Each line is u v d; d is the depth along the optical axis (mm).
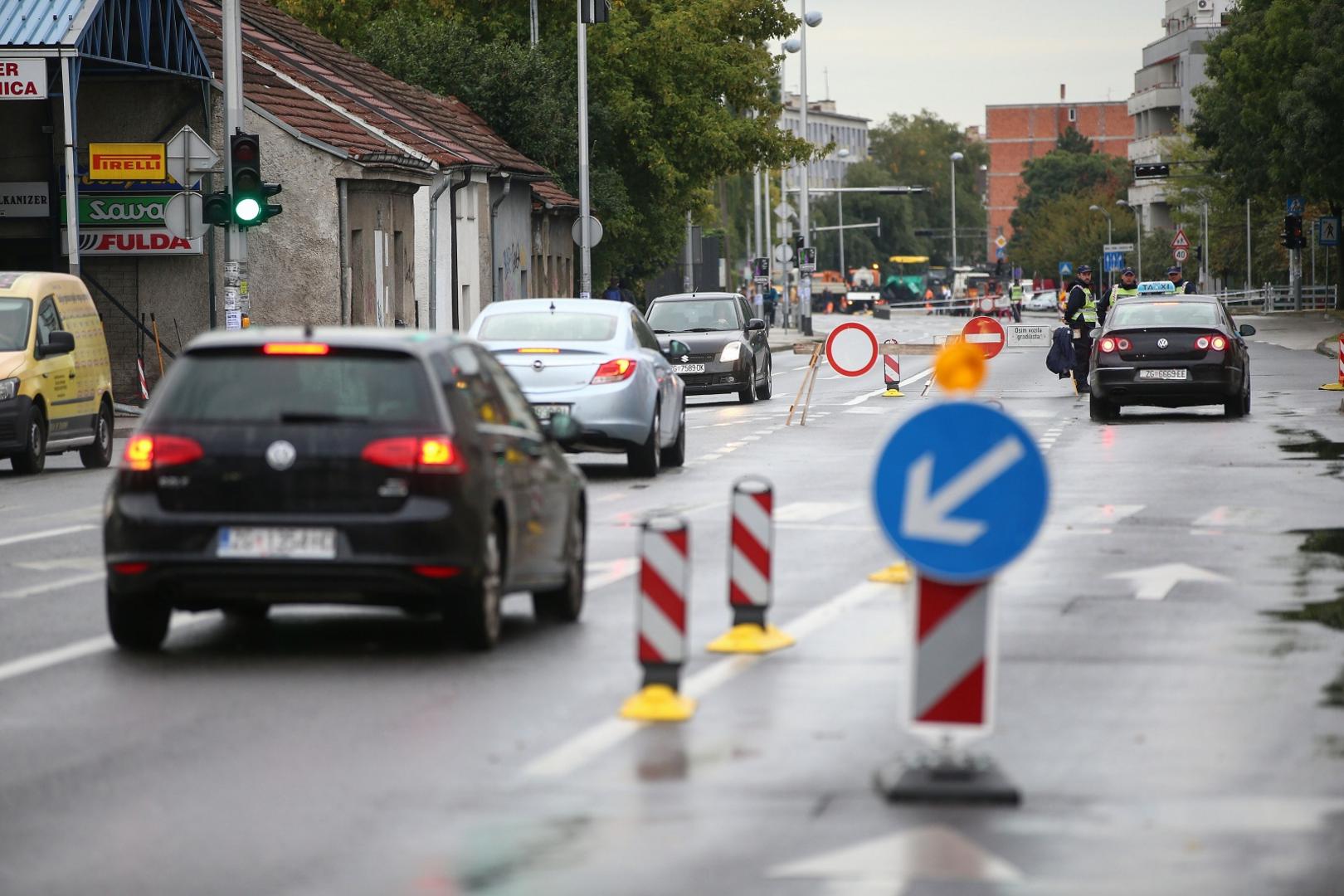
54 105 125625
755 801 24016
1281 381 129625
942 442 23469
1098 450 79625
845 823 22938
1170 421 96312
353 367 35094
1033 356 183500
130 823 23297
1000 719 28938
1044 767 25844
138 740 28094
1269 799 24094
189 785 25266
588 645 36312
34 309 78875
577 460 79938
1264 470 70625
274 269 130875
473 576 34562
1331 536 51969
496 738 27922
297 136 129875
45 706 30688
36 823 23344
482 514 34781
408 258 148000
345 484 34250
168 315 127938
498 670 33469
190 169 104688
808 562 47312
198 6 144625
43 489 71125
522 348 70000
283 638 37281
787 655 34469
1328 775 25375
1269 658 34062
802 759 26359
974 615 24062
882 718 29109
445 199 162500
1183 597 41469
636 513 59250
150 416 35000
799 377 158625
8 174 126188
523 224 193500
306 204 130500
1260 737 27688
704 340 119938
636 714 29078
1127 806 23734
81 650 36000
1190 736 27734
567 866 21141
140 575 34500
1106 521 55625
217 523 34281
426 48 195125
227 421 34625
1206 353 95000
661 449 75125
